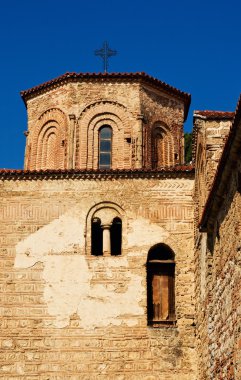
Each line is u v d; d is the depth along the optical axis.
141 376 27.39
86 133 34.28
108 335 27.91
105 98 34.66
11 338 27.97
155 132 35.22
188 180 29.84
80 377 27.42
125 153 34.00
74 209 29.61
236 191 17.91
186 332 28.00
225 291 19.73
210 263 23.31
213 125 24.38
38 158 35.22
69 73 34.72
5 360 27.72
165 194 29.70
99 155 34.09
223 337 19.98
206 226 23.25
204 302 24.75
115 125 34.41
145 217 29.44
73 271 28.78
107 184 29.88
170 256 29.50
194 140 27.55
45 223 29.47
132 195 29.69
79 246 29.11
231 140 16.88
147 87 35.22
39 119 35.72
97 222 29.70
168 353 27.70
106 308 28.25
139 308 28.25
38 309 28.33
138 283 28.56
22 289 28.61
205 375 24.42
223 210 20.34
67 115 34.56
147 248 29.03
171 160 35.34
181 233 29.25
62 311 28.27
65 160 33.97
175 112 36.25
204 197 24.95
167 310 28.97
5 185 29.97
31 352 27.80
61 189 29.86
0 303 28.42
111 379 27.36
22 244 29.22
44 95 35.88
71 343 27.84
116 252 29.98
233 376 18.08
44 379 27.44
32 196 29.81
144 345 27.77
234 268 18.14
